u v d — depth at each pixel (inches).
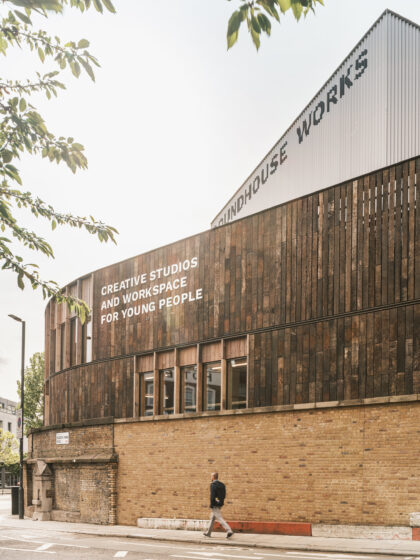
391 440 612.4
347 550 521.7
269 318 759.7
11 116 228.7
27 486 1184.8
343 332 681.0
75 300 291.6
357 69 813.2
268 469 709.9
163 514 820.0
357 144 796.0
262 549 566.6
